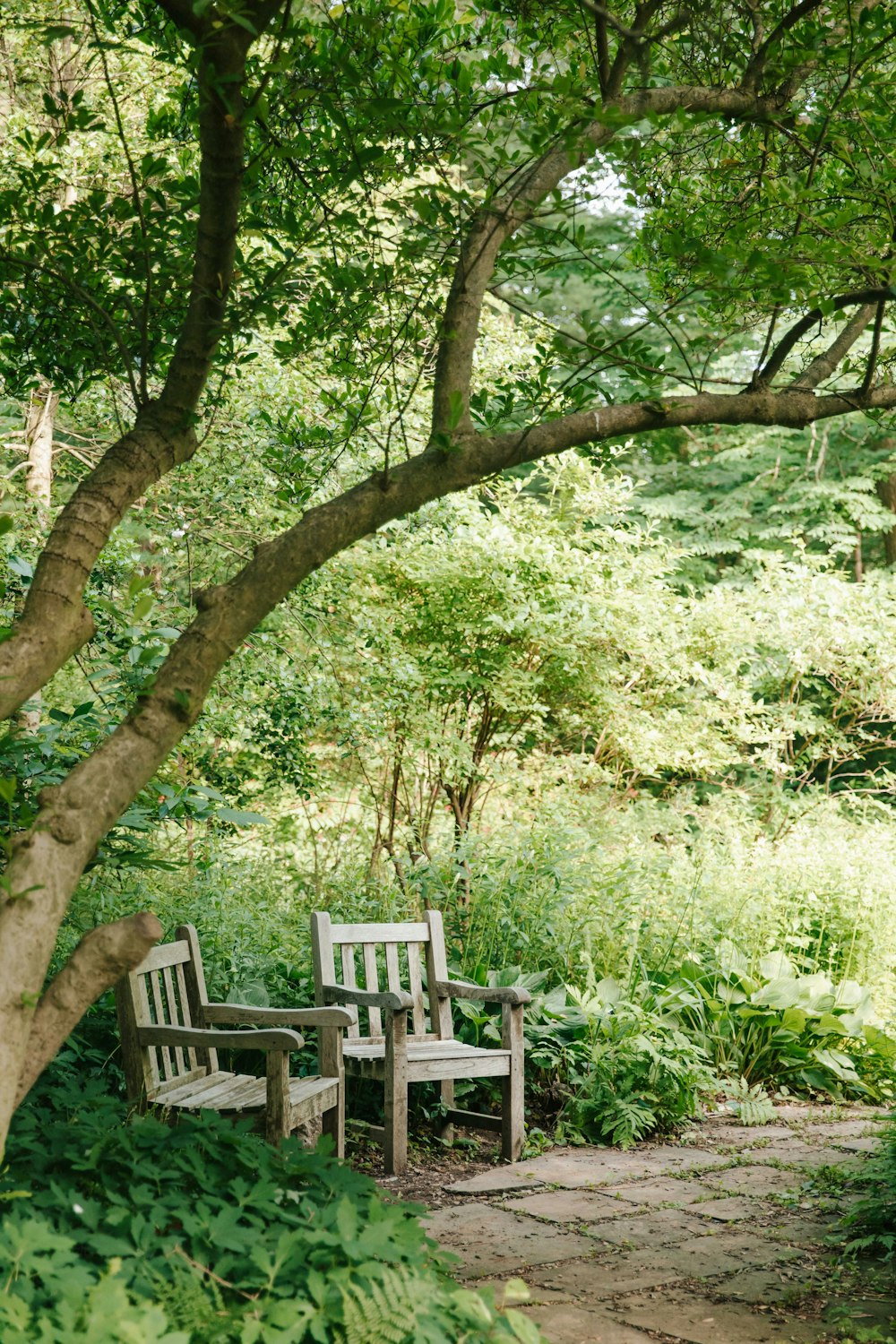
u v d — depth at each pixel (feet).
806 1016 21.93
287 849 26.03
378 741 24.71
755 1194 15.44
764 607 32.99
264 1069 17.83
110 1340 6.50
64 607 9.37
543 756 29.60
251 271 12.38
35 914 8.39
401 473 10.59
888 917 24.90
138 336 13.01
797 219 13.60
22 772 13.34
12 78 20.08
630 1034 19.48
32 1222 7.41
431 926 18.63
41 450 23.63
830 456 46.14
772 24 13.71
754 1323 11.17
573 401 12.51
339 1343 7.47
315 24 11.59
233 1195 9.61
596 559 28.22
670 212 15.12
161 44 12.93
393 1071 16.15
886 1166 14.90
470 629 27.43
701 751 30.63
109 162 19.84
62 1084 14.73
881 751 41.37
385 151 12.16
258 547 10.09
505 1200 15.16
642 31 11.46
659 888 24.25
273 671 21.06
